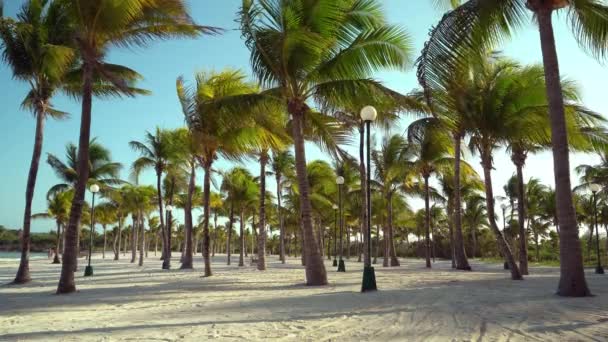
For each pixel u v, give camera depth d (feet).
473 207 164.25
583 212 129.18
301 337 19.06
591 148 47.98
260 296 34.88
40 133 54.03
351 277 58.95
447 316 23.89
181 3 38.52
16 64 50.90
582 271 32.14
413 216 157.48
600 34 35.22
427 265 97.91
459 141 77.05
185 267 86.69
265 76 44.75
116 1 36.65
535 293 34.65
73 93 55.11
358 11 43.34
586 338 18.20
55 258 131.64
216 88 57.26
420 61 33.73
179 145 84.43
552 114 32.83
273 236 294.05
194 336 19.40
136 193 128.98
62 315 26.35
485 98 49.90
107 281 54.95
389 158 97.04
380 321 22.76
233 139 54.80
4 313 27.55
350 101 43.55
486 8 32.19
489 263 134.10
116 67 47.29
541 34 33.71
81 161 40.37
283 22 42.27
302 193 46.29
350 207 130.72
